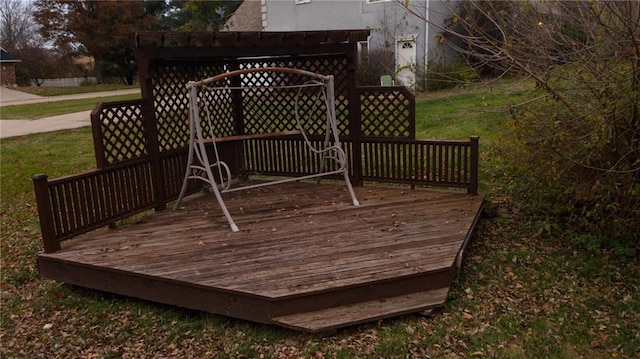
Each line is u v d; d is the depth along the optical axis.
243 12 18.45
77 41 32.38
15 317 3.81
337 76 5.81
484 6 4.00
